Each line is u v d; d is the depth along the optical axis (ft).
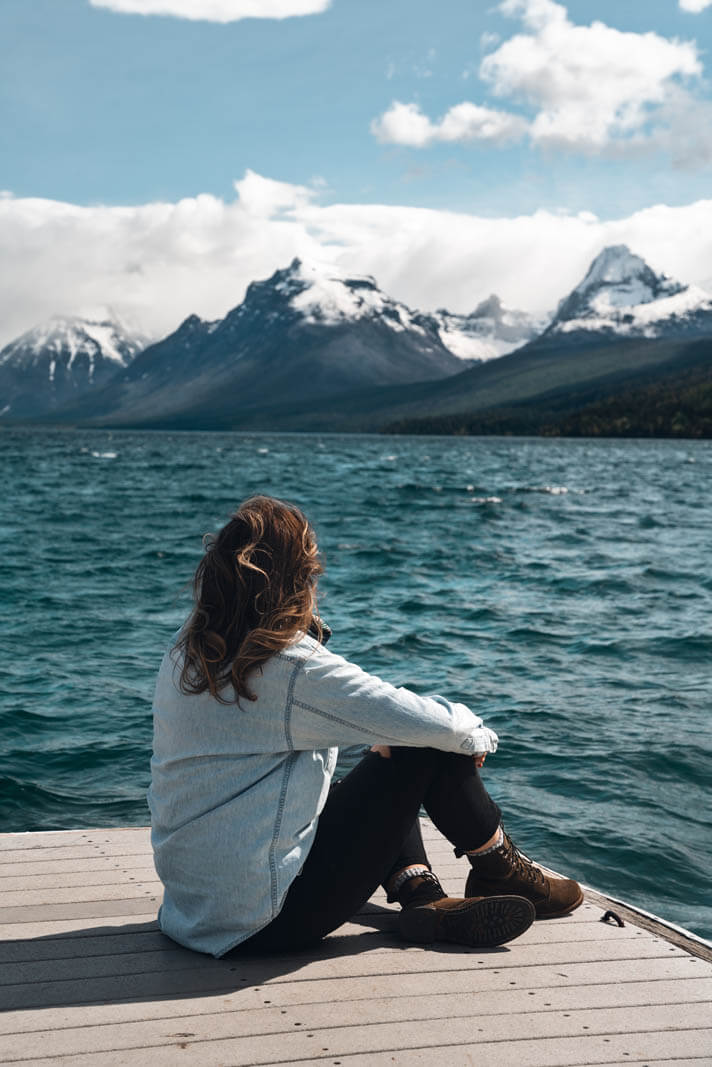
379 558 50.52
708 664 27.37
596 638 30.71
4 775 18.38
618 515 78.84
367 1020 7.79
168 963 8.73
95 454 224.33
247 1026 7.67
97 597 38.06
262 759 8.32
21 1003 8.02
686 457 246.06
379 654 28.76
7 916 9.88
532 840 15.78
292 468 164.25
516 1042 7.49
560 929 9.74
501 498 98.63
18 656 28.07
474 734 8.62
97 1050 7.30
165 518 73.26
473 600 37.91
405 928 9.27
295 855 8.44
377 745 8.67
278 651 8.06
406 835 8.88
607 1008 8.04
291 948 8.87
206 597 8.21
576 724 21.72
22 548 53.36
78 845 12.10
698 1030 7.71
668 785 18.28
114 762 19.31
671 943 9.44
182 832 8.46
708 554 52.16
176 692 8.38
